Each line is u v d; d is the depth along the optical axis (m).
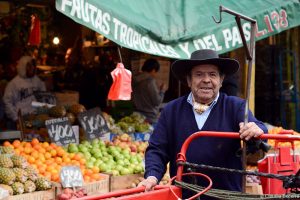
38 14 10.30
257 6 6.29
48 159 5.39
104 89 10.62
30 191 4.57
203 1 6.04
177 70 3.63
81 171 5.11
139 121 7.40
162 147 3.61
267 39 11.23
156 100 8.13
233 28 5.82
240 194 3.01
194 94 3.52
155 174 3.44
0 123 7.78
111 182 5.31
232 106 3.50
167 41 5.30
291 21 6.51
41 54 11.72
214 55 3.48
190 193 3.40
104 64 10.89
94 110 6.39
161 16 5.49
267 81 10.98
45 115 6.49
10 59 10.14
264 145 3.22
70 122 6.30
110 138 6.56
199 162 3.45
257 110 11.05
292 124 10.98
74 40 11.78
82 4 4.37
